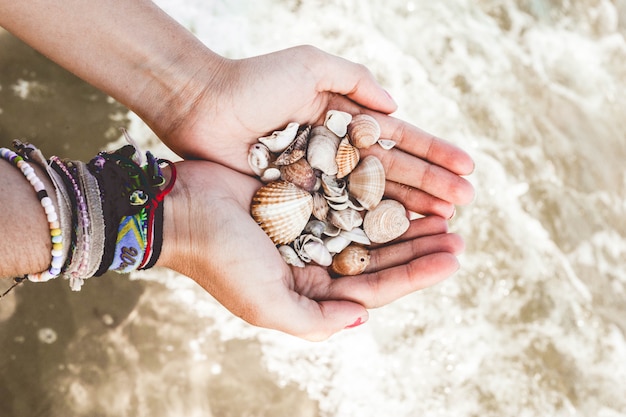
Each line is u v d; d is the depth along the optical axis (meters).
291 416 0.51
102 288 0.51
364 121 0.45
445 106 0.60
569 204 0.60
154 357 0.50
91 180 0.37
